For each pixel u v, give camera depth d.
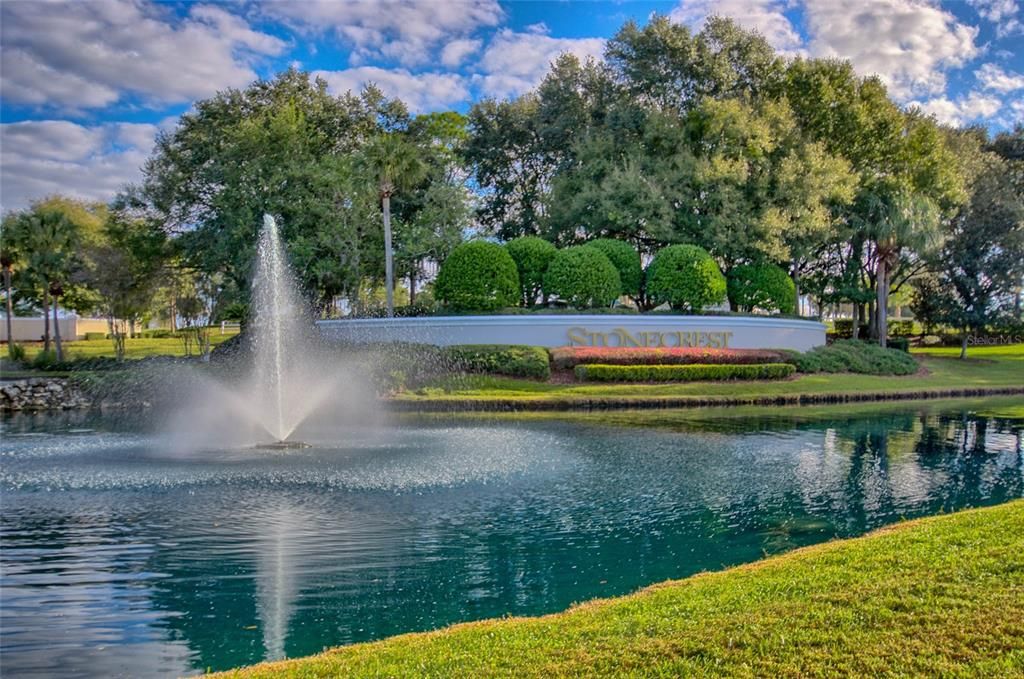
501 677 4.20
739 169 33.16
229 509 9.88
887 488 11.67
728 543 8.64
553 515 9.79
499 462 13.39
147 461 13.30
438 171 38.16
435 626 6.21
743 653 4.33
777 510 10.20
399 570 7.64
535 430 18.22
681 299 32.62
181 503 10.19
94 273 36.84
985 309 39.31
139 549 8.26
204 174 35.03
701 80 37.03
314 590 7.07
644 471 12.79
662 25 36.91
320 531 8.93
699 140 35.91
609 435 17.34
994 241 39.59
